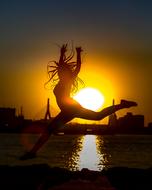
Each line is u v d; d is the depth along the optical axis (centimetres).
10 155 5719
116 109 969
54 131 1002
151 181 1402
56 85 1005
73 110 981
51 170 1503
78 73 1007
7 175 1485
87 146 10156
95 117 971
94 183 1161
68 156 5894
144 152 7444
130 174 1440
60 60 1013
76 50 1014
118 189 1233
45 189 1246
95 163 4759
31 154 1005
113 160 5284
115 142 13712
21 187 1363
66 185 1130
